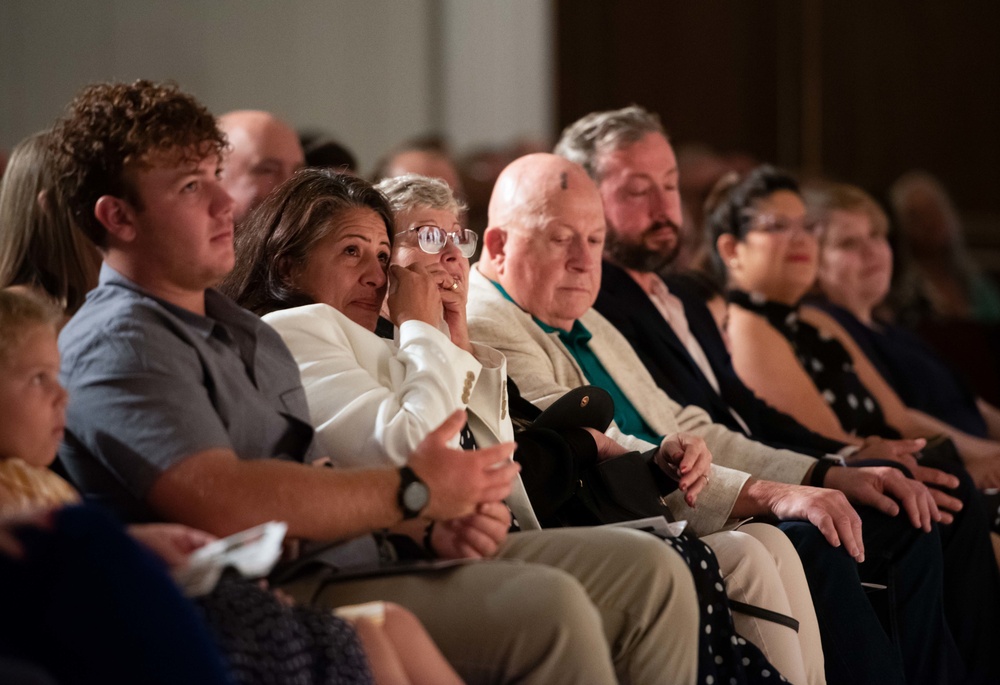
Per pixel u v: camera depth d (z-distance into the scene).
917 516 5.59
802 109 15.94
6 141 11.91
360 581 3.93
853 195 8.73
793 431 6.94
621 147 6.91
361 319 4.82
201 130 3.86
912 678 5.59
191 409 3.68
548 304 5.89
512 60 14.62
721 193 7.96
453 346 4.52
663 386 6.41
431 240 4.90
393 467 3.93
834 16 16.00
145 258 3.88
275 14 13.48
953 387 8.82
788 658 4.76
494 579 3.82
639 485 5.09
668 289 7.18
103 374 3.70
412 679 3.51
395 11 14.23
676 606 4.18
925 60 16.45
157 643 2.79
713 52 15.63
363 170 14.06
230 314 4.09
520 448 4.91
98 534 2.82
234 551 3.18
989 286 12.78
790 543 5.11
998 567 6.45
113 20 12.44
